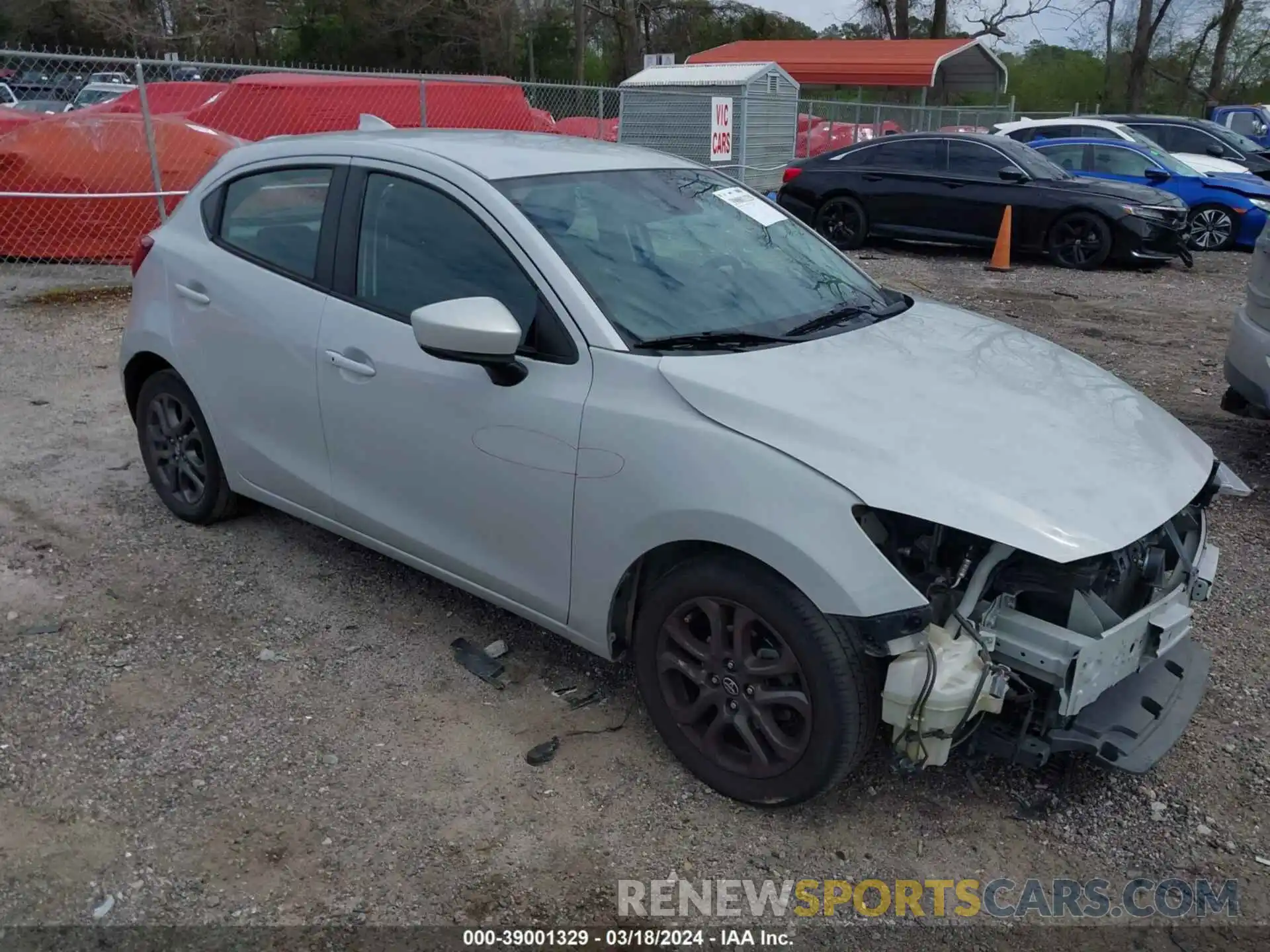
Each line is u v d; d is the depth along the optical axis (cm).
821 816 308
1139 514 276
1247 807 316
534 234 334
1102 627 280
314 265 394
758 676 292
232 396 429
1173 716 307
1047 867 292
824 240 433
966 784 324
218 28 3784
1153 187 1412
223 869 281
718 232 386
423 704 355
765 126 1725
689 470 289
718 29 5294
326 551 464
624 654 337
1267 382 531
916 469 273
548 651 389
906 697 267
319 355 386
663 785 318
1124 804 317
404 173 370
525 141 405
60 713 344
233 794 309
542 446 322
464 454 344
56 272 1048
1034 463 282
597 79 4850
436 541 369
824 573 267
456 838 295
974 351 350
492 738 339
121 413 645
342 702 355
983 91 3344
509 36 4316
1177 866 293
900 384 311
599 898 276
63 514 495
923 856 294
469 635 399
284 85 1380
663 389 301
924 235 1366
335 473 398
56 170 1037
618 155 406
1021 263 1330
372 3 4197
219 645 388
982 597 281
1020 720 292
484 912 271
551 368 322
